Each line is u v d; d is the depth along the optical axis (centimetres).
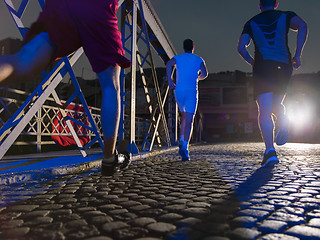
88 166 369
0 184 249
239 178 277
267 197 189
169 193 210
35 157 449
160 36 752
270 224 132
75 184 254
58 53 179
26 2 329
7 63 142
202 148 970
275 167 363
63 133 621
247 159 495
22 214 156
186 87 484
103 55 198
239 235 118
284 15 376
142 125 1020
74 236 120
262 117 369
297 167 360
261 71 368
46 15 175
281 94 375
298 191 207
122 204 177
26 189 231
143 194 208
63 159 414
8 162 374
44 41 166
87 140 736
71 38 184
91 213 157
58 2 180
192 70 489
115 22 208
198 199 188
